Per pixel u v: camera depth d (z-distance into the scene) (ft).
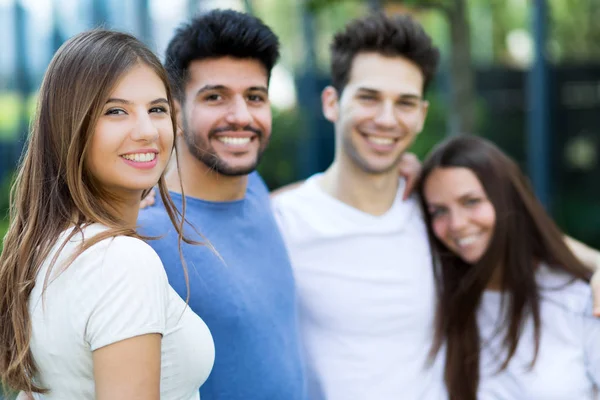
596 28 28.91
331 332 8.06
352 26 8.13
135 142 4.68
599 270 7.88
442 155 8.16
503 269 8.07
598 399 7.91
